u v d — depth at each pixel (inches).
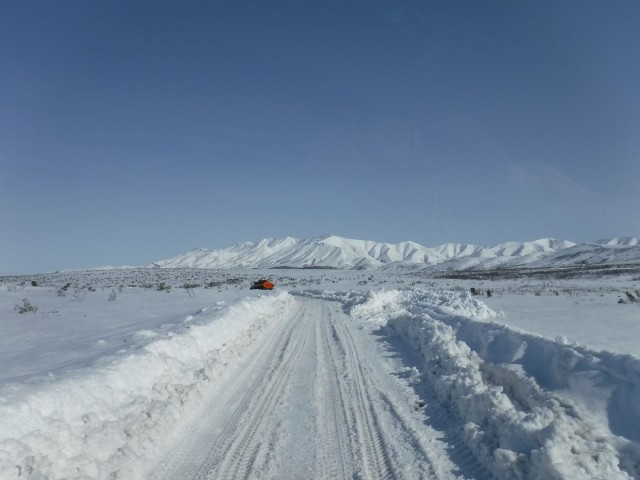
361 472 234.1
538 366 327.3
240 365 474.0
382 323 839.7
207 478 226.1
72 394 245.1
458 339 496.4
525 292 1535.4
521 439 241.0
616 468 209.6
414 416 320.8
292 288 2513.5
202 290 1822.1
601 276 2503.7
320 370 457.4
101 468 213.6
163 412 287.4
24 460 187.3
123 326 662.5
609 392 260.2
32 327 686.5
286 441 274.2
